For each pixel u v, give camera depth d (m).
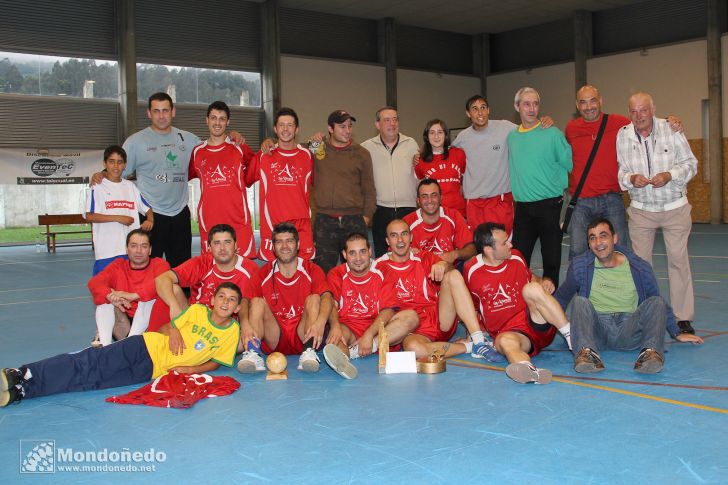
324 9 20.94
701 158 19.58
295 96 20.66
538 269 10.71
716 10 18.88
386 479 2.93
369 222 6.46
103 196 6.11
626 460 3.09
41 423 3.82
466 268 5.31
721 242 14.12
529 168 6.25
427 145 6.60
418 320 5.39
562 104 22.45
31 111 17.16
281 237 5.18
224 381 4.52
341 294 5.48
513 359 4.63
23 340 6.29
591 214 6.07
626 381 4.46
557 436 3.42
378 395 4.26
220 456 3.25
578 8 21.25
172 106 6.41
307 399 4.20
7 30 16.64
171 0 18.67
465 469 3.02
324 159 6.39
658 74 20.19
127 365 4.59
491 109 24.58
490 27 23.53
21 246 18.59
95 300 5.33
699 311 6.82
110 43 18.03
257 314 5.11
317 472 3.02
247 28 20.00
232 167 6.20
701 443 3.29
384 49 22.23
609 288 5.15
